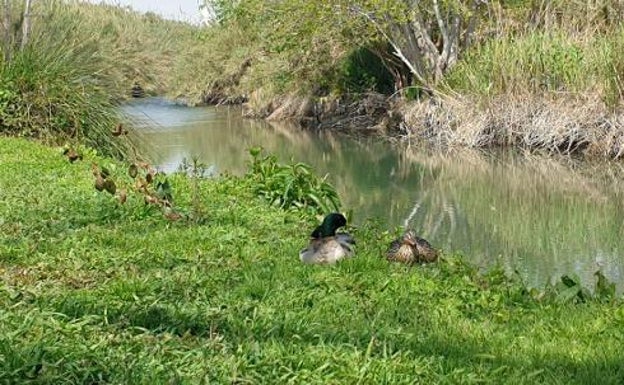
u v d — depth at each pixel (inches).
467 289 287.0
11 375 178.7
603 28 1050.1
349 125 1320.1
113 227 365.7
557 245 507.5
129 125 738.2
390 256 339.9
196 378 183.0
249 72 1708.9
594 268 446.0
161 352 197.5
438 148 1034.1
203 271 291.3
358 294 273.0
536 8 1134.4
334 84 1382.9
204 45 1893.5
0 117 682.8
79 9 832.3
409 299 269.3
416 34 1234.0
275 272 292.7
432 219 601.9
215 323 223.0
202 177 541.6
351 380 187.5
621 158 894.4
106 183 390.0
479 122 1021.2
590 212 625.0
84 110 700.7
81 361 187.2
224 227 374.9
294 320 231.1
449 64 1184.2
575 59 966.4
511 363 211.9
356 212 631.8
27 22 725.9
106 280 271.7
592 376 201.6
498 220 595.5
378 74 1370.6
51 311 223.9
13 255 300.8
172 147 1052.5
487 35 1174.3
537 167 864.9
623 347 226.7
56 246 319.6
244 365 191.8
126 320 221.5
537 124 971.9
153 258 305.9
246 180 513.7
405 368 196.5
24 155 573.9
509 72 1012.5
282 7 1229.1
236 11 1306.6
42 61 716.0
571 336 240.2
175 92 1898.4
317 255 315.9
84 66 741.3
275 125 1398.9
